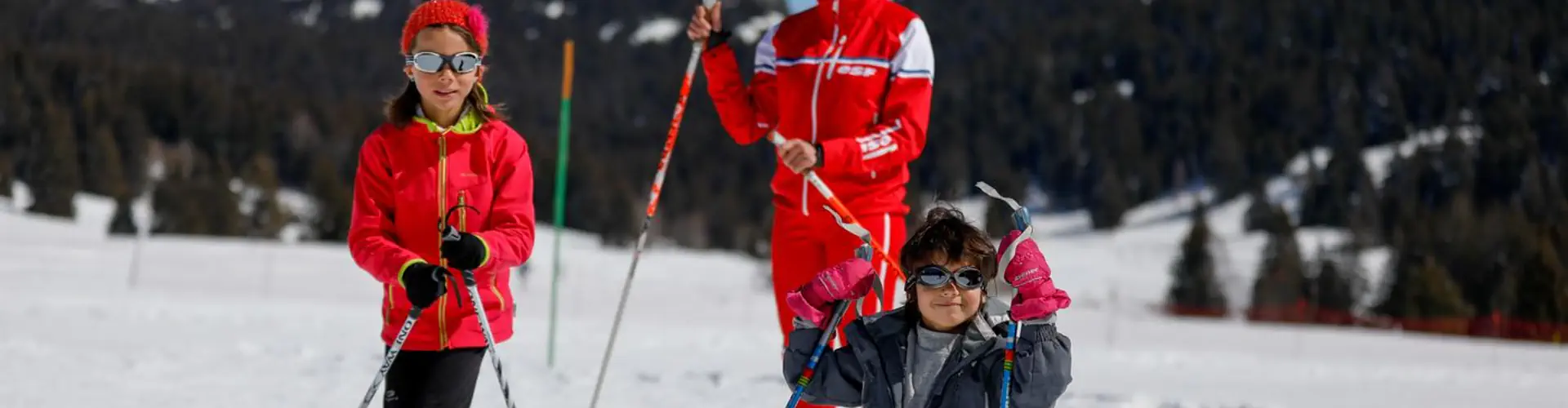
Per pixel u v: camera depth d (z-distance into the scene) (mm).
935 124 180500
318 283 39031
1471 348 26547
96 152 119750
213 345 10602
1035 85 193375
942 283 3475
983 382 3586
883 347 3650
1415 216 120438
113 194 118250
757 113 5094
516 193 4027
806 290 3748
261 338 12586
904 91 4676
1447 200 135375
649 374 8641
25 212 102938
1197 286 76625
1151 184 163875
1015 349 3482
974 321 3619
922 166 169125
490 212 4020
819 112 4734
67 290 27125
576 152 132000
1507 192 138125
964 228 3600
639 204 128125
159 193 92438
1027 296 3504
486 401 7102
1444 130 174000
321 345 11672
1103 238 138000
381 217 3963
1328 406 10141
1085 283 88000
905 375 3617
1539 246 65562
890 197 4762
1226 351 22219
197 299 23484
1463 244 90188
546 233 112500
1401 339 30375
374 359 9109
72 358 8508
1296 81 183125
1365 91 184625
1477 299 82312
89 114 125875
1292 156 166125
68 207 102500
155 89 142000
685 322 25453
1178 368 13766
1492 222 91812
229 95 147750
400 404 3934
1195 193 162625
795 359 3732
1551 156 163750
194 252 47688
